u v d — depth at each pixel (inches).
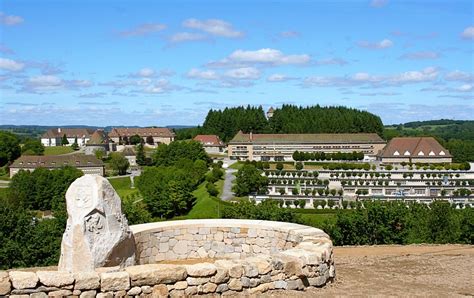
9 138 6594.5
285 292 445.7
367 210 1359.5
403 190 4138.8
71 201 510.9
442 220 1270.9
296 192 3875.5
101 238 501.7
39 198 4042.8
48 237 1341.0
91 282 373.1
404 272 589.3
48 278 363.9
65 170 4581.7
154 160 6707.7
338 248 818.8
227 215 1631.4
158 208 3538.4
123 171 5974.4
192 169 4985.2
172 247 660.1
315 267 476.1
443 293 482.9
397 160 6190.9
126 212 1523.1
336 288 486.3
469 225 1243.2
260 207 1621.6
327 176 4960.6
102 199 510.6
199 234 672.4
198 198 3944.4
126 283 382.3
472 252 750.5
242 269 429.4
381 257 697.6
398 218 1323.8
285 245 623.8
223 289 419.5
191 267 410.0
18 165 5792.3
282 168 5698.8
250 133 7568.9
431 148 6107.3
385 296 461.4
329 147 7283.5
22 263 1296.8
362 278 547.5
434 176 4741.6
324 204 3376.0
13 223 1325.0
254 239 658.8
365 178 4660.4
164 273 396.2
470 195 3764.8
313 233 598.9
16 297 355.3
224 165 6259.8
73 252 494.9
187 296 403.5
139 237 616.1
